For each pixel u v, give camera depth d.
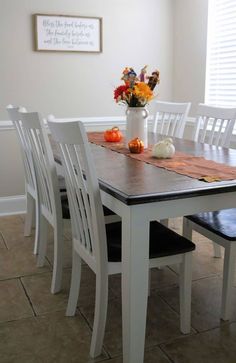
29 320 1.99
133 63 3.89
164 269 2.55
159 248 1.74
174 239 1.82
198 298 2.18
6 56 3.42
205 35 3.58
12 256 2.74
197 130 2.94
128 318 1.52
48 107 3.64
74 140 1.54
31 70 3.52
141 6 3.82
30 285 2.34
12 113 2.66
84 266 2.58
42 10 3.45
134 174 1.75
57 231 2.18
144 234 1.46
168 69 4.07
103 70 3.77
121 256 1.63
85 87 3.73
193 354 1.73
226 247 1.90
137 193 1.43
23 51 3.46
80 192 1.72
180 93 4.02
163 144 2.12
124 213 1.47
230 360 1.69
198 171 1.79
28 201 3.03
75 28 3.58
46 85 3.60
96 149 2.44
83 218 1.74
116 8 3.71
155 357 1.71
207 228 1.99
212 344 1.80
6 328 1.92
